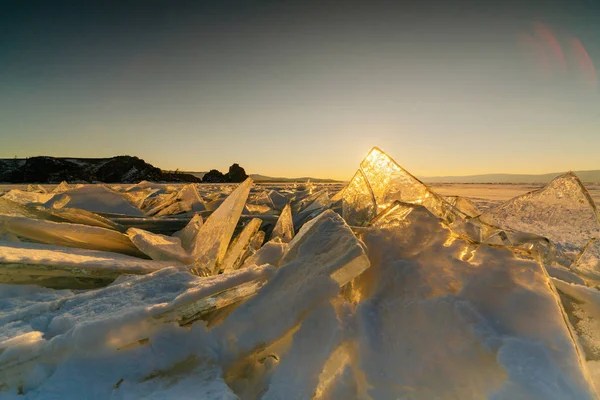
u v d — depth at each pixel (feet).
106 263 8.00
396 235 6.41
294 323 5.15
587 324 5.38
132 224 14.65
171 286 6.42
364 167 10.84
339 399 4.39
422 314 4.97
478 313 4.72
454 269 5.47
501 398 3.78
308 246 6.31
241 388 4.80
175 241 11.60
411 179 9.68
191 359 4.85
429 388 4.30
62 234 9.73
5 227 9.37
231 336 5.11
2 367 4.34
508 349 4.16
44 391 4.23
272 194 27.27
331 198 14.70
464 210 13.25
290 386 4.46
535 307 4.59
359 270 5.54
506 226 10.05
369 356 4.73
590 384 3.77
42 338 4.83
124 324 4.77
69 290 7.45
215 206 19.79
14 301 6.64
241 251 10.13
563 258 8.92
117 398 4.21
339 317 5.26
